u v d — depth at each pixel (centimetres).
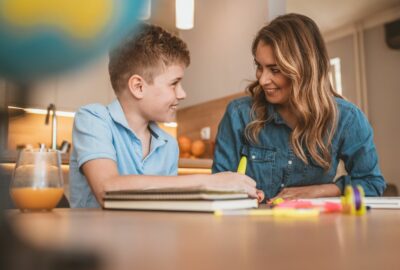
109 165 91
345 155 132
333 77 453
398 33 392
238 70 258
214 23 282
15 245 11
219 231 37
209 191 61
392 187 362
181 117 317
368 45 426
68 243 12
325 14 405
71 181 109
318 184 133
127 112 114
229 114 144
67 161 214
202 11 295
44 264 10
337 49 450
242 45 255
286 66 120
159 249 24
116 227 39
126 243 27
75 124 105
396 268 20
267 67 125
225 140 142
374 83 421
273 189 134
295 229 39
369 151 129
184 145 283
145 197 66
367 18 417
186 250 24
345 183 124
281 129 134
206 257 21
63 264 10
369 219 52
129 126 115
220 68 275
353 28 432
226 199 63
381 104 416
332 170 132
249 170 135
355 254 24
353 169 132
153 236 32
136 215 57
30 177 65
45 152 67
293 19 128
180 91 115
